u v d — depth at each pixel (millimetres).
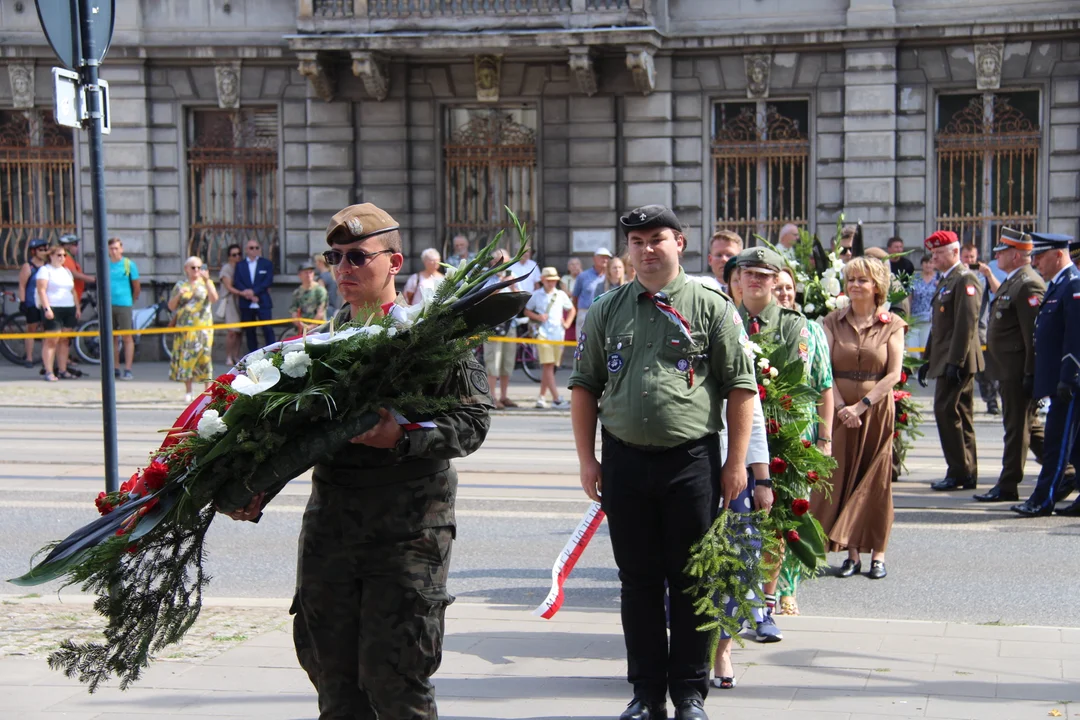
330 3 22047
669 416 4805
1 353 22844
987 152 21016
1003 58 20656
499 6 21531
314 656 3959
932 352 10906
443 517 3881
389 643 3781
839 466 7566
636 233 4926
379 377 3719
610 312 5066
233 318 22109
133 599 3848
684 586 4910
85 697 5219
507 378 16797
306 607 3895
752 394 4926
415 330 3705
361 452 3828
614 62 21938
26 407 16484
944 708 5066
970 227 21172
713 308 4930
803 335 6516
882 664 5715
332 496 3854
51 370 19906
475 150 22812
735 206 22000
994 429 14367
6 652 5891
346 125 22781
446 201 22984
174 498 3746
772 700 5203
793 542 5926
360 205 4070
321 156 22891
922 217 21219
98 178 6500
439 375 3760
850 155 21281
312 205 22984
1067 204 20641
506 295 3861
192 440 3732
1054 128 20578
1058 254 9773
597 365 5113
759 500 5289
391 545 3797
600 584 7723
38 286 19594
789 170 21812
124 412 15977
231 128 23422
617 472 4918
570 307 16875
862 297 7633
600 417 5020
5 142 23781
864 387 7586
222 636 6195
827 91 21375
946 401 10758
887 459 7684
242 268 22047
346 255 3998
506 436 13875
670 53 21734
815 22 21156
